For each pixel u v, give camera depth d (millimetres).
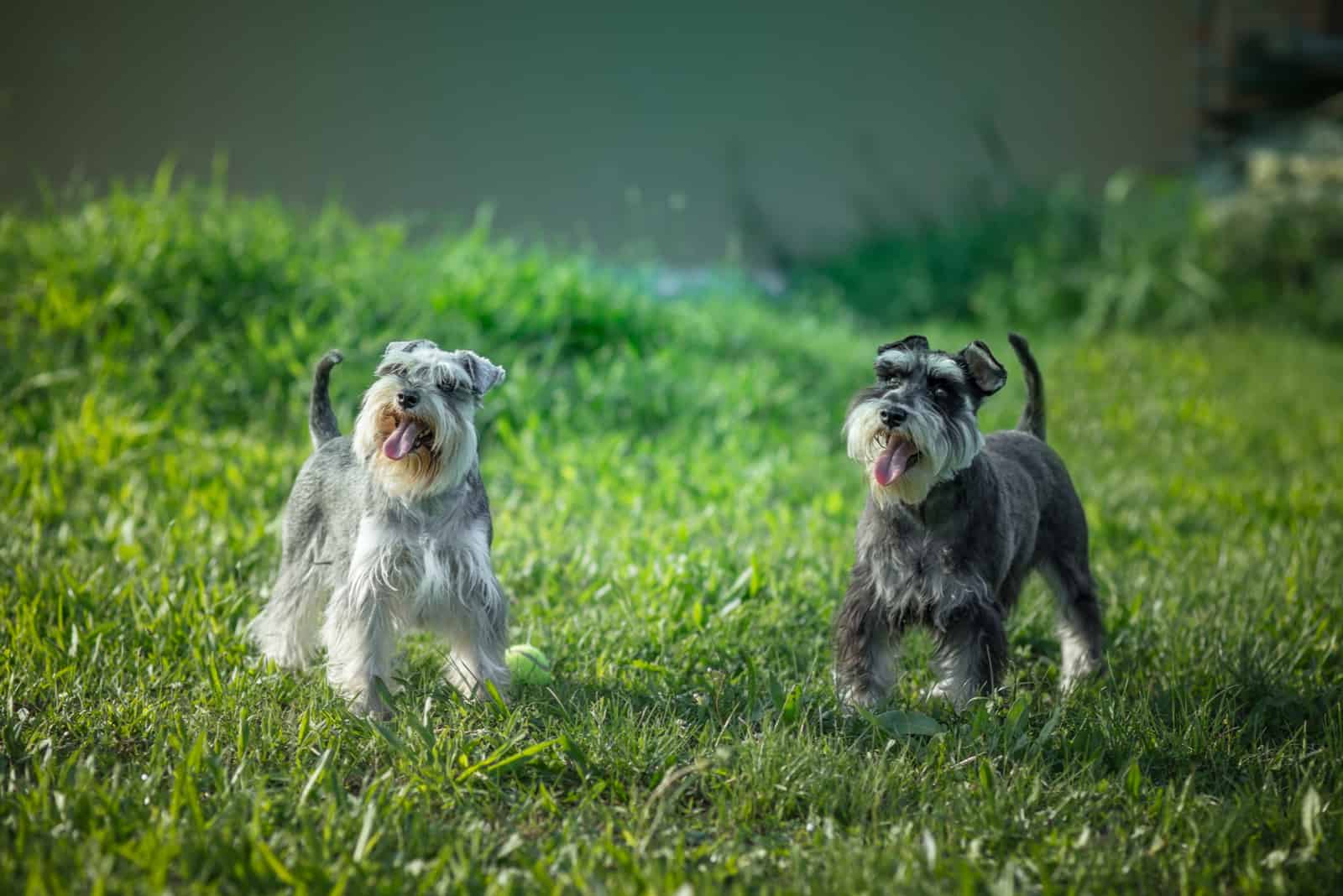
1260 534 8234
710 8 17422
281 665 5812
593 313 11508
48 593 6246
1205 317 15867
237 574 6820
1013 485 5844
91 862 3844
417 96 16656
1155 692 5777
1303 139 17953
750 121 17688
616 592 6793
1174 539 8203
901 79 18031
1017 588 5977
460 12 16703
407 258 11711
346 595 5328
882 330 15156
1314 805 4355
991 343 14297
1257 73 18453
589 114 17250
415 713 4996
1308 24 18703
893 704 5547
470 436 5289
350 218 13133
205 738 4652
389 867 4035
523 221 17188
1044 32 18250
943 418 5238
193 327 10219
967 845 4316
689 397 10703
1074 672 6090
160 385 9711
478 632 5422
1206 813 4555
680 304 12945
